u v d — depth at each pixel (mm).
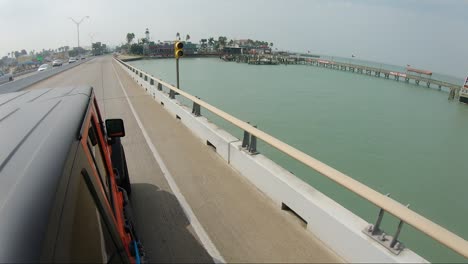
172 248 3607
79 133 1817
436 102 39438
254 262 3357
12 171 1337
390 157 15828
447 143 19297
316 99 35031
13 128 1845
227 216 4262
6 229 1060
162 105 13477
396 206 2682
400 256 2707
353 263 3158
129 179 5137
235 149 5828
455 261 6340
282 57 140750
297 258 3381
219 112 6508
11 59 124062
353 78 70750
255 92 38031
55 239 1065
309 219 3795
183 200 4727
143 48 140000
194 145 7527
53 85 24438
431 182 12711
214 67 88438
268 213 4320
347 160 15016
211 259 3420
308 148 16734
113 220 1934
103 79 27188
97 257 1451
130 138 8242
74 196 1327
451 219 9586
